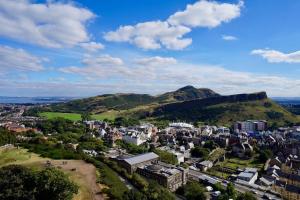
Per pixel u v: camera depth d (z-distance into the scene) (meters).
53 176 109.38
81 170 172.38
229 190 170.38
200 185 188.50
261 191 194.62
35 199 104.00
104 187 146.50
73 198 126.88
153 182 169.75
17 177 108.50
